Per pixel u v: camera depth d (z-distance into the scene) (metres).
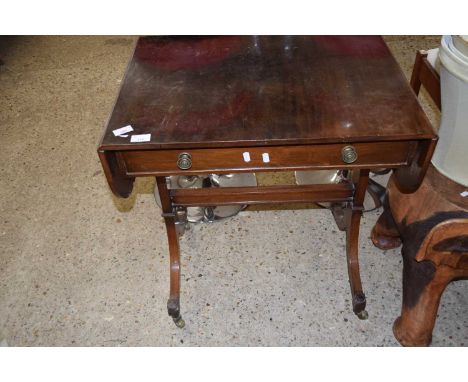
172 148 0.90
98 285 1.54
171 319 1.43
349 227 1.37
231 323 1.41
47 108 2.35
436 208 1.13
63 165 2.01
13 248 1.67
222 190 1.28
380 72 1.07
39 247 1.67
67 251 1.65
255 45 1.17
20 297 1.51
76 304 1.48
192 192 1.29
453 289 1.47
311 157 0.97
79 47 2.83
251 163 0.98
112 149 0.89
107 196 1.85
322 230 1.68
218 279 1.53
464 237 1.08
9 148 2.11
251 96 1.00
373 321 1.39
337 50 1.14
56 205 1.83
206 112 0.96
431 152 0.91
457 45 0.95
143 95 1.02
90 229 1.73
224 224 1.71
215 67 1.10
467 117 0.98
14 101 2.41
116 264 1.60
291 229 1.69
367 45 1.16
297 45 1.17
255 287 1.50
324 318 1.41
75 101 2.38
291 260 1.58
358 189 1.26
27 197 1.86
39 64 2.70
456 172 1.14
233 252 1.61
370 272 1.53
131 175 0.98
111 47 2.82
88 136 2.16
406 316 1.29
